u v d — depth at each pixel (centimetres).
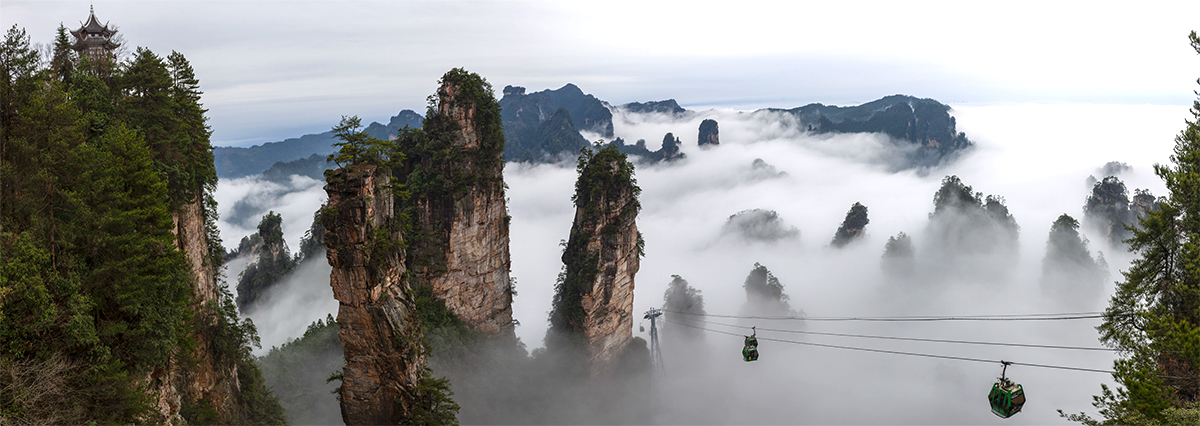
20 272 3406
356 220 6272
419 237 10631
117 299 4128
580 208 12506
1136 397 3928
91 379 3819
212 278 7425
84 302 3816
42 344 3588
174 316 4656
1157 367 4225
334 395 9394
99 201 4231
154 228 4653
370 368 6612
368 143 6531
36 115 4006
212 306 7156
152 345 4406
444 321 10681
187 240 6662
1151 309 4606
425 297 10612
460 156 10744
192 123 6731
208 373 6812
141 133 5866
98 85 5744
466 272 11231
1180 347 3875
